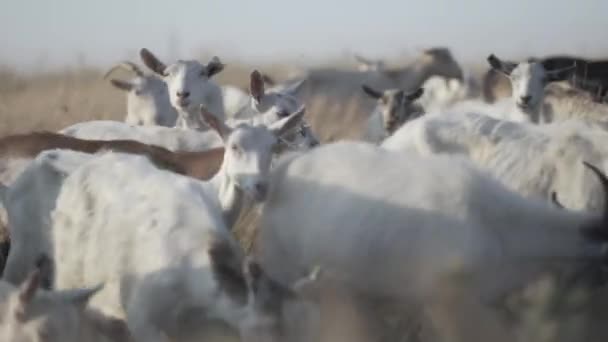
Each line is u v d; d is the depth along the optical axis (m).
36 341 14.55
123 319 16.84
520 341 16.41
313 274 15.75
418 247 16.28
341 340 15.80
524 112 30.00
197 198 17.22
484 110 31.78
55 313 14.88
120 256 16.78
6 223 20.47
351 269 16.67
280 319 14.83
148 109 34.66
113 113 38.00
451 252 16.11
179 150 24.84
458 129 21.22
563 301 16.86
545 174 20.48
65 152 19.20
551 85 32.34
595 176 19.95
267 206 17.70
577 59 42.16
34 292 14.68
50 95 41.59
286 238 17.30
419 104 37.53
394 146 21.50
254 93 26.39
